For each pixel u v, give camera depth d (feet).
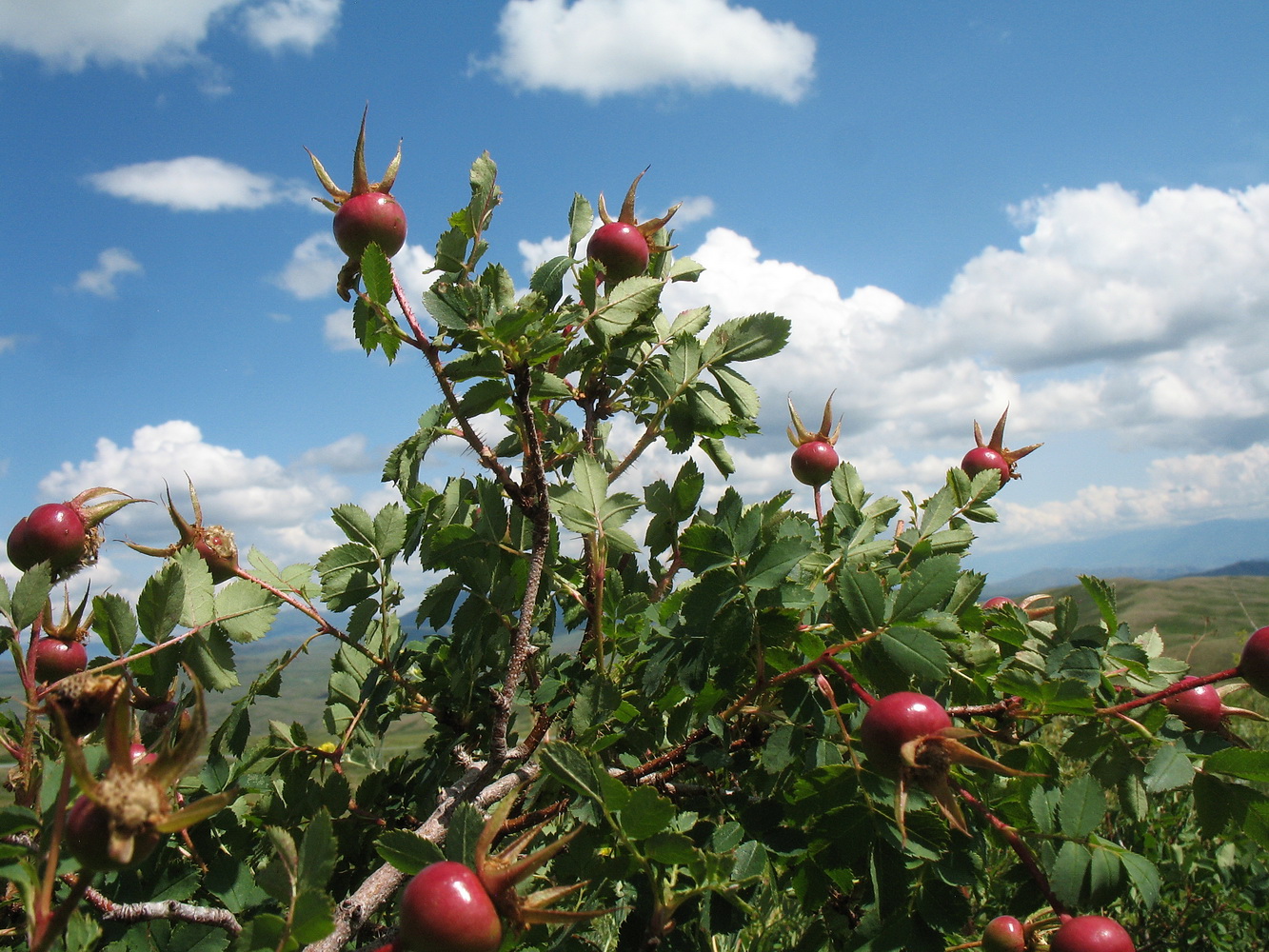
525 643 0.77
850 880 0.77
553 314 0.78
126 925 0.73
